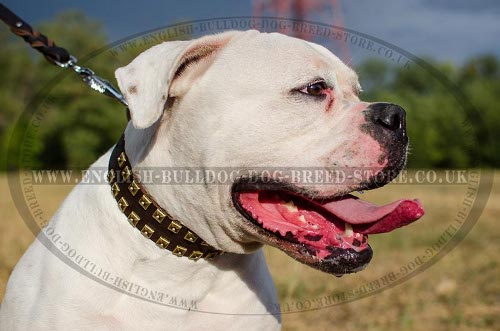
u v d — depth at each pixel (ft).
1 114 75.15
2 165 72.18
